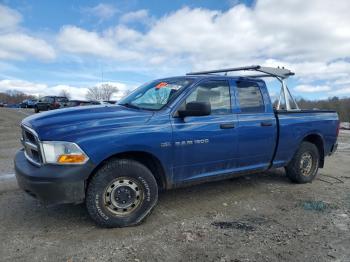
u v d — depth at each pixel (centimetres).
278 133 559
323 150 652
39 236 373
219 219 434
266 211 468
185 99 451
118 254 334
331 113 669
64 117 397
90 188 382
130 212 404
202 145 457
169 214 447
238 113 509
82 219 421
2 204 473
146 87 512
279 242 367
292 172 609
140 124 408
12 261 318
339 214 457
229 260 326
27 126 400
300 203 504
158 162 425
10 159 809
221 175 494
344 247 357
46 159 364
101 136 379
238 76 527
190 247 352
